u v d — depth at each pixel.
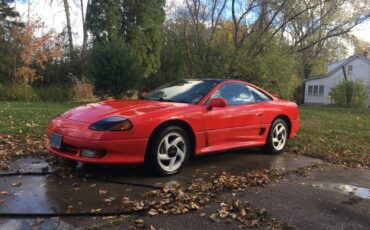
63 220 3.31
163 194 4.05
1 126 7.45
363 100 26.41
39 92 20.73
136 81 17.61
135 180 4.55
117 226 3.23
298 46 26.97
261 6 19.88
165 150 4.73
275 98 6.65
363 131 9.70
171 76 25.98
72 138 4.43
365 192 4.54
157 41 27.17
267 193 4.29
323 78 41.75
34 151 5.63
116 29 26.09
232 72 18.30
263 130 6.20
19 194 3.90
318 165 5.81
